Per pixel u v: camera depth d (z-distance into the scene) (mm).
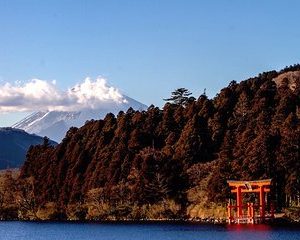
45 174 196000
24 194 192750
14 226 160500
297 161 144250
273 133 152375
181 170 165000
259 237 109375
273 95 194625
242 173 145250
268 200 143625
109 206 166375
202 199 152375
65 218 181625
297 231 118500
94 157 186375
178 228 131625
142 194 159000
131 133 188750
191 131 174875
